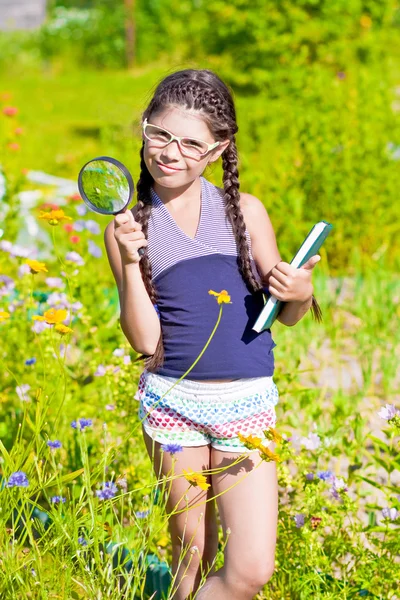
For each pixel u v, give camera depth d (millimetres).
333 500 5836
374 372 8719
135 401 5957
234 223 4355
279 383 7309
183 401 4273
